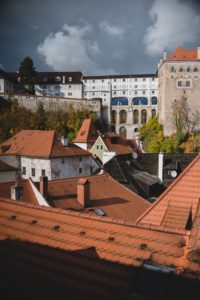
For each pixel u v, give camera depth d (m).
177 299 5.74
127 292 6.11
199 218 7.15
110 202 23.44
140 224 7.59
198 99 98.69
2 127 88.94
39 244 7.88
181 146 92.38
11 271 7.19
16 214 9.25
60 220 8.55
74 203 22.27
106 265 6.81
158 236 7.14
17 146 55.12
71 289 6.41
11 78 119.00
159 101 109.81
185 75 99.25
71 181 24.73
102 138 61.19
